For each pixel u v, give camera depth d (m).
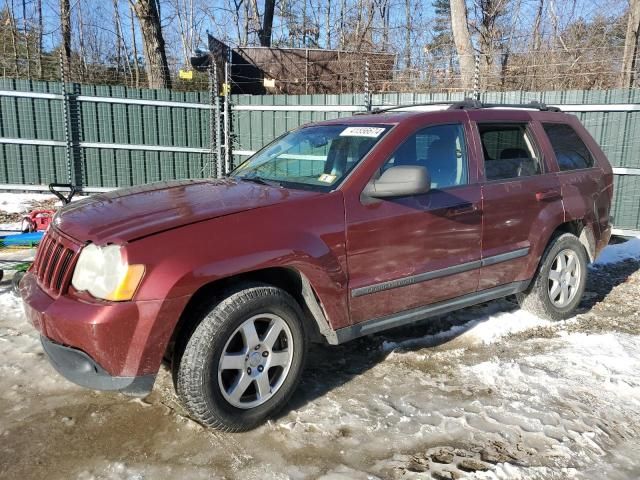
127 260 2.75
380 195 3.49
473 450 2.99
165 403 3.42
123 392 2.86
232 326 2.97
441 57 14.00
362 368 3.98
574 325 4.89
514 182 4.41
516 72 14.23
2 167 11.50
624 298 5.64
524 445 3.05
